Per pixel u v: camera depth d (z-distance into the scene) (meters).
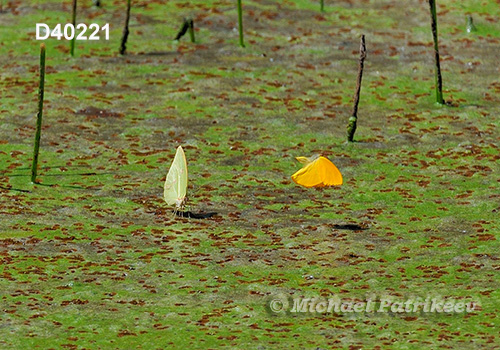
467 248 14.51
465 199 16.89
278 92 23.05
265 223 15.91
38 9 28.95
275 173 18.36
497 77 24.17
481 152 19.34
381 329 11.53
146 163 18.77
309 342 11.14
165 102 22.27
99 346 11.09
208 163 18.83
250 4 29.78
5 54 25.34
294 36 27.11
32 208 16.20
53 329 11.56
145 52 25.73
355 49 26.14
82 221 15.73
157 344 11.15
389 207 16.62
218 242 14.97
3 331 11.43
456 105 22.27
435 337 11.17
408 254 14.37
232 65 24.83
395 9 29.39
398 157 19.22
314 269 13.82
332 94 22.97
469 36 27.03
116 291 12.92
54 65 24.59
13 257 14.00
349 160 19.05
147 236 15.19
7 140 19.61
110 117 21.28
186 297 12.75
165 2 29.83
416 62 25.12
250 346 11.03
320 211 16.48
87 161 18.78
